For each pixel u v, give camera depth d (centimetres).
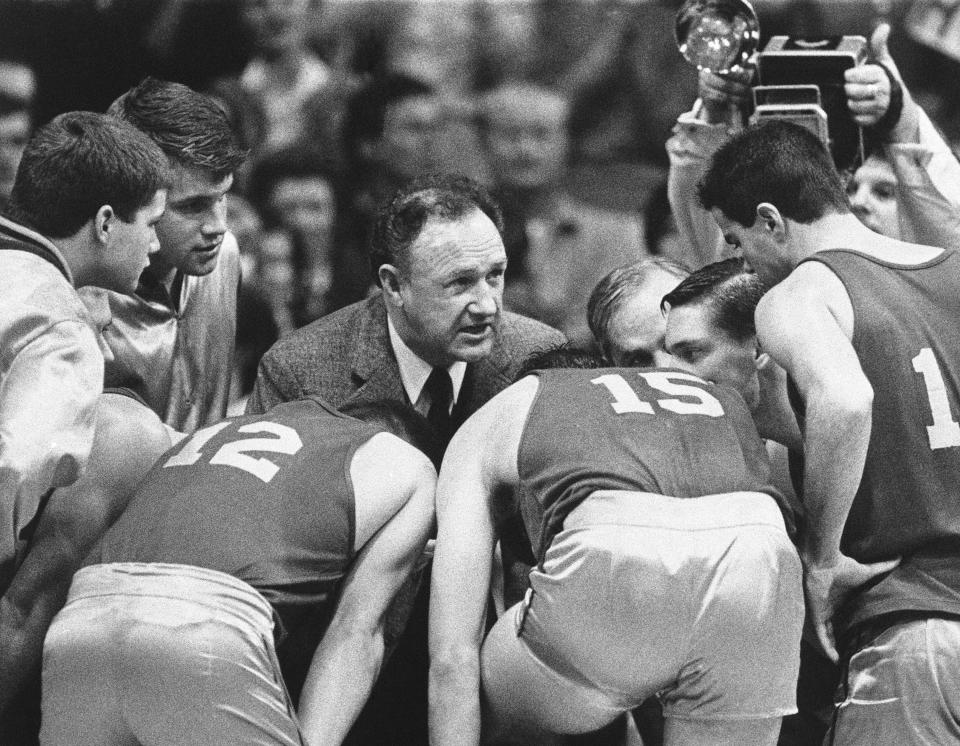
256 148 2328
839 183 1152
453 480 1097
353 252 2289
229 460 1077
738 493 1040
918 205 1345
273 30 2428
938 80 2444
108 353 1214
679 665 1017
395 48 2486
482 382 1299
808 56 1305
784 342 1065
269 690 1002
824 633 1102
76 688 1005
